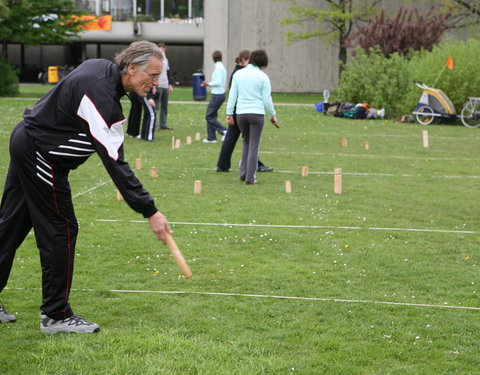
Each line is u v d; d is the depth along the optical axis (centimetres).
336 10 3291
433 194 898
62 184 392
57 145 379
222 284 511
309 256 593
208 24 3569
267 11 3594
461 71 2083
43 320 412
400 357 383
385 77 2194
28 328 420
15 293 483
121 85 375
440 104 1970
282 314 449
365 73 2248
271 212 766
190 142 1398
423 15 2778
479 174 1084
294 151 1338
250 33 3612
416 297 488
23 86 3878
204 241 638
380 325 432
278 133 1655
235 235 659
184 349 382
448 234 680
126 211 766
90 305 460
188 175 1023
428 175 1062
